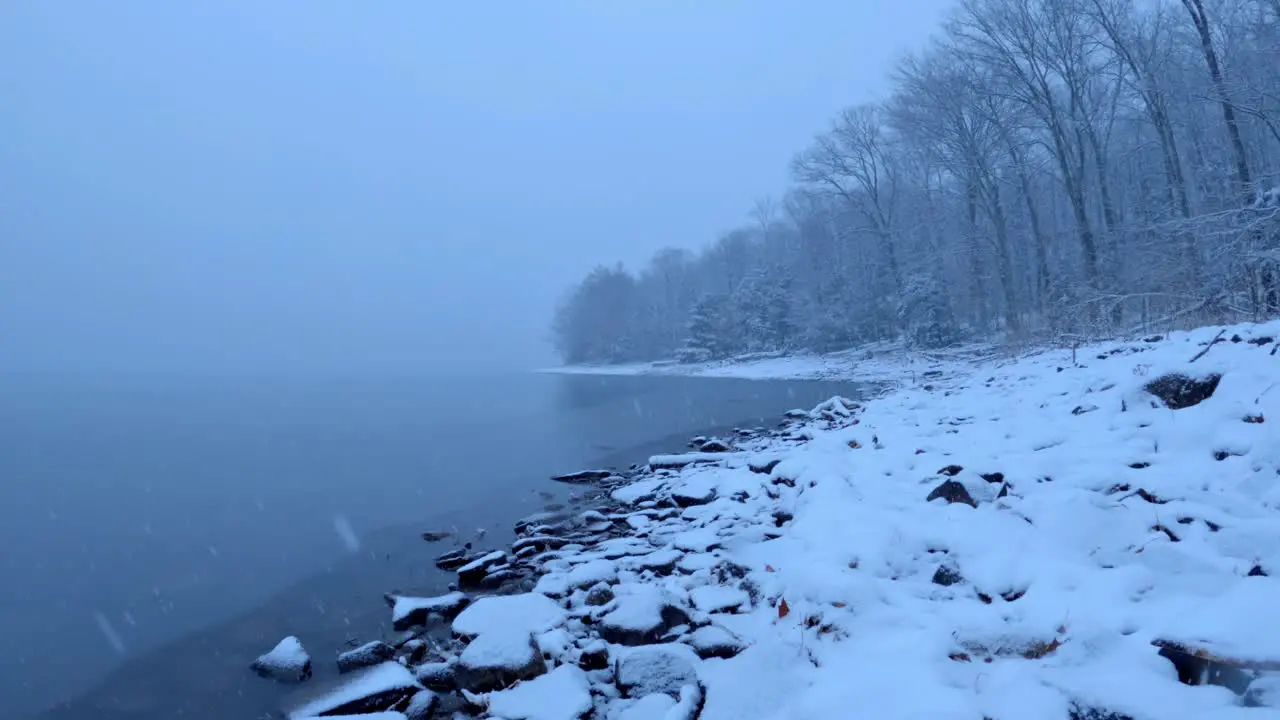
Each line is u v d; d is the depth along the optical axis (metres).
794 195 58.28
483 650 5.01
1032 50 28.00
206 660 6.22
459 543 9.48
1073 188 27.86
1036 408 9.45
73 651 6.65
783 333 50.72
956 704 3.24
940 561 5.09
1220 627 3.09
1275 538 4.04
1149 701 2.85
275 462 17.92
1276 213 14.52
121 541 10.80
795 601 4.82
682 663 4.47
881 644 4.01
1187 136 30.09
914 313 36.38
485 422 24.73
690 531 7.69
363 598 7.56
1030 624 3.82
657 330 74.81
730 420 19.62
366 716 4.51
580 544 8.40
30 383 67.50
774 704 3.78
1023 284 38.06
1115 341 16.27
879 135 43.69
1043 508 5.29
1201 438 6.00
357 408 34.03
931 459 7.69
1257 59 21.39
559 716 4.17
